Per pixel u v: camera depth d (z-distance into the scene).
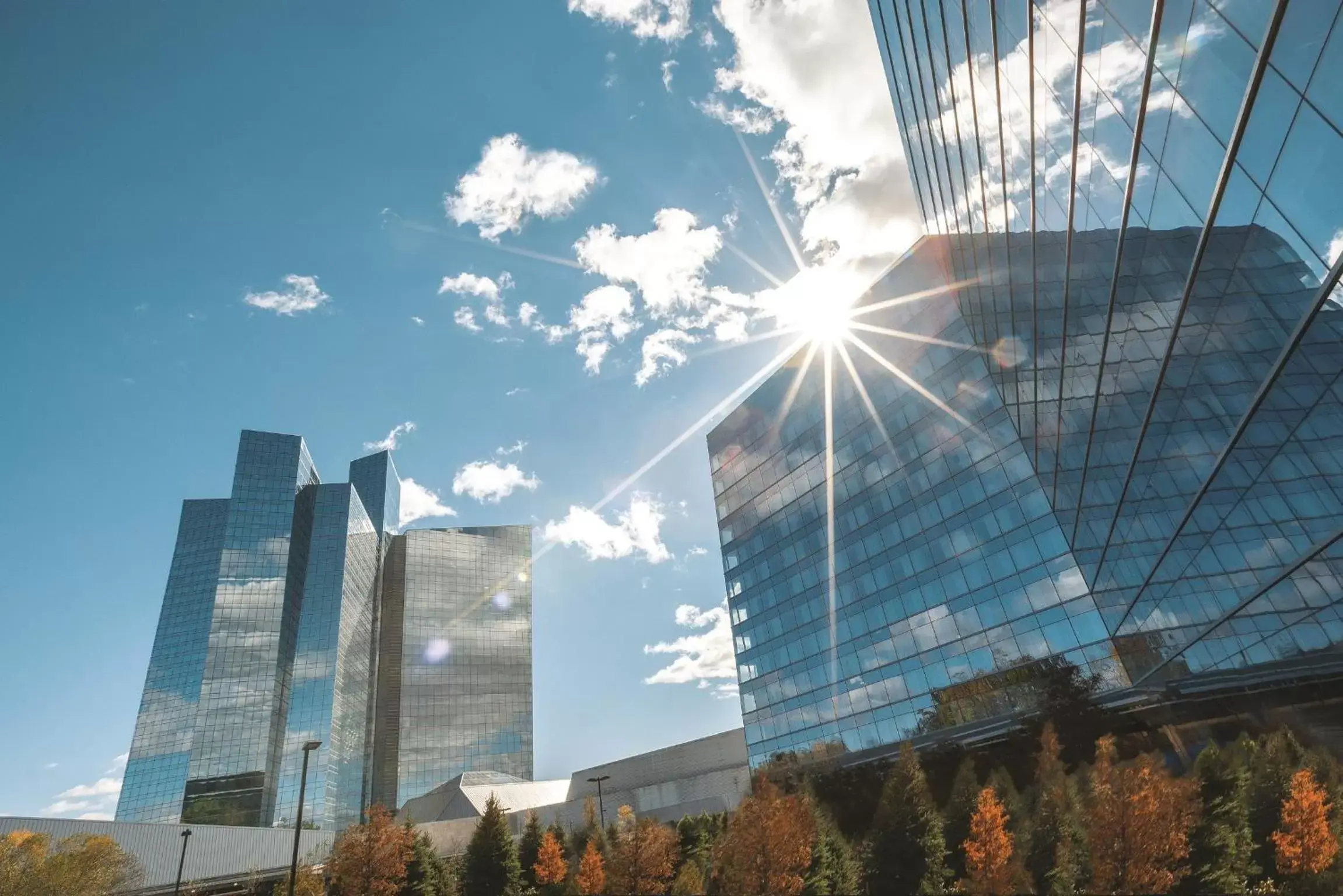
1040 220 22.38
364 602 178.38
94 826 68.50
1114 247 17.25
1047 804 33.62
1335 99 8.24
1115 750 37.22
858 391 70.06
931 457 60.62
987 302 33.62
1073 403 26.00
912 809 34.50
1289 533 18.69
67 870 59.62
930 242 65.94
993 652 50.81
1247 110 10.29
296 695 153.88
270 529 167.00
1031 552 50.44
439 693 175.00
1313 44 8.44
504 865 47.69
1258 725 28.78
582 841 57.06
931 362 62.81
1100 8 14.16
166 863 71.31
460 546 198.00
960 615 54.16
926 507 59.78
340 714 156.62
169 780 151.50
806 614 68.56
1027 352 29.31
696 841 46.94
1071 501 37.09
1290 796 27.23
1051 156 19.67
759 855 32.50
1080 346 22.50
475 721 174.88
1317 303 10.26
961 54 26.36
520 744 176.62
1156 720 37.72
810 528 71.12
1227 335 13.33
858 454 68.00
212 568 179.50
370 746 166.88
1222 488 19.53
